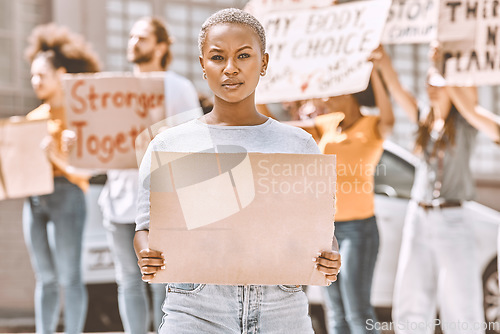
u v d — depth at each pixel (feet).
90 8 47.03
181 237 13.42
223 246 13.47
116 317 35.22
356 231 23.32
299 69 25.39
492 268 35.06
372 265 23.58
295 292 14.03
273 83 25.62
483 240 35.17
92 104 26.00
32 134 27.37
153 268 13.42
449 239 24.07
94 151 25.96
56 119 28.25
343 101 24.54
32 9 46.50
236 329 13.76
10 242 42.14
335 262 13.51
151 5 49.37
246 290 13.69
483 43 24.75
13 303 41.57
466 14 24.90
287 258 13.55
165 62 27.27
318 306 34.53
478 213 35.86
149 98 25.98
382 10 24.62
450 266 23.99
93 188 35.27
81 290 27.78
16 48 45.98
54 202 27.40
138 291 25.84
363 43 24.62
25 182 27.30
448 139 24.52
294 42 25.58
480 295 24.16
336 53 24.94
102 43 47.34
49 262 27.91
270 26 25.91
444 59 25.04
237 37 13.61
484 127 24.49
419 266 24.39
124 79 25.96
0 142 27.27
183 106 26.07
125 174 25.91
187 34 50.90
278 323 13.87
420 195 24.71
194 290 13.71
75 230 27.58
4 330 36.70
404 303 24.48
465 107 24.43
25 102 46.26
